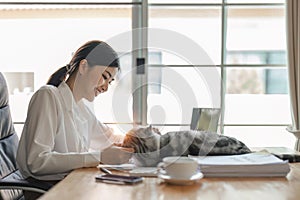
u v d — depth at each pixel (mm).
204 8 2912
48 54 2922
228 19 2932
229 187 1157
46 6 2906
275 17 2939
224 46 2936
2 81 2029
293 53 2709
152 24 2906
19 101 2930
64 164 1473
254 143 2965
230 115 2963
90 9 2902
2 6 2902
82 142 1683
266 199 1039
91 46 1640
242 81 2963
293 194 1088
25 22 2906
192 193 1088
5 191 1774
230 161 1358
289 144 2961
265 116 2967
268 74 2975
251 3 2920
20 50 2926
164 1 2896
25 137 1634
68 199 1025
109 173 1344
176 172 1185
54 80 1766
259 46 2961
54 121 1610
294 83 2719
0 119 1930
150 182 1208
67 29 2910
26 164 1621
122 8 2898
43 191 1492
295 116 2725
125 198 1035
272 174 1295
